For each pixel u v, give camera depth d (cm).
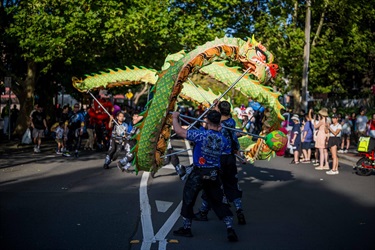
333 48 3209
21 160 1620
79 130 1798
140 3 2230
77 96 3017
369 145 1412
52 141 2530
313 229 759
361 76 3728
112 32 2192
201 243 667
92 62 2444
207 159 675
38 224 745
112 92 3108
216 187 683
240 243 672
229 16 2517
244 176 1370
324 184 1234
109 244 648
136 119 1411
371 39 3516
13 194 985
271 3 2938
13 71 2730
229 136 782
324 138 1549
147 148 744
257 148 944
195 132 675
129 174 1325
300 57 3073
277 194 1073
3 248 619
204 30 2322
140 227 741
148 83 1114
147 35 2222
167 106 732
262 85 915
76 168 1438
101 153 1975
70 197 966
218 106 788
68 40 2219
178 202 945
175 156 1170
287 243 676
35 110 1928
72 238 672
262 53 876
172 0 2344
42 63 2575
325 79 3516
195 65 777
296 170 1525
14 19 2347
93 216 806
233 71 919
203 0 2444
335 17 3369
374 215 867
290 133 1956
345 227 775
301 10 3269
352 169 1580
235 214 866
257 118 2078
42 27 2158
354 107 3216
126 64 2534
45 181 1166
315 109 3391
